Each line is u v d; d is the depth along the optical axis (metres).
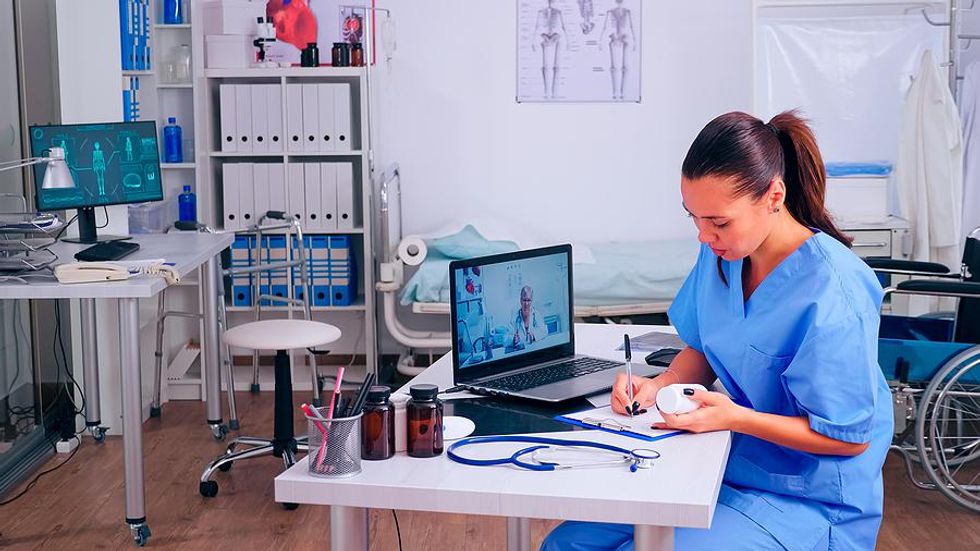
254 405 4.93
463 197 5.63
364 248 5.23
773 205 1.87
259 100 5.06
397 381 5.32
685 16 5.47
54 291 3.20
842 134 5.58
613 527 1.94
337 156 5.31
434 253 5.20
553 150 5.59
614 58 5.51
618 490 1.62
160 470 4.03
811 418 1.85
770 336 1.95
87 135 4.02
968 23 5.47
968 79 5.41
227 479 3.93
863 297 1.90
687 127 5.56
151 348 4.91
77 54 4.34
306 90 5.04
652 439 1.88
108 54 4.34
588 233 5.65
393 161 5.60
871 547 1.97
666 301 4.93
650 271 4.88
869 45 5.51
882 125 5.56
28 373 4.19
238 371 5.39
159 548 3.30
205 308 4.34
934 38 5.48
